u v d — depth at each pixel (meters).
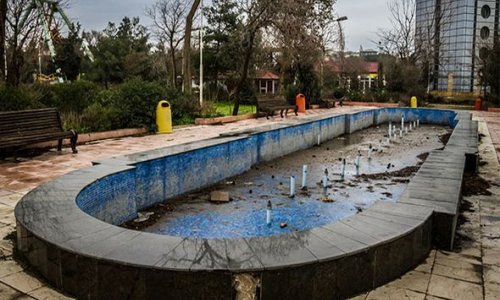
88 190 4.45
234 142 7.96
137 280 2.67
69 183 4.51
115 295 2.74
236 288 2.63
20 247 3.55
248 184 7.34
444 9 39.34
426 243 3.69
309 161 9.57
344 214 5.76
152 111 11.80
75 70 33.22
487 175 7.35
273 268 2.67
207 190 6.91
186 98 15.26
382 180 7.76
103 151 8.73
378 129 16.97
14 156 7.98
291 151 10.66
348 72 35.94
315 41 21.41
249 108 23.28
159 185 6.08
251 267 2.65
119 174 5.13
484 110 26.42
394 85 31.14
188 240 3.05
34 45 13.55
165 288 2.64
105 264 2.74
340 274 2.88
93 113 10.93
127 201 5.32
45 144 8.90
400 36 35.16
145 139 10.58
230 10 30.17
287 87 23.27
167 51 34.88
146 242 3.00
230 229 5.14
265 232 5.05
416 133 15.67
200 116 15.00
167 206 5.98
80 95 12.10
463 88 43.09
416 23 42.75
